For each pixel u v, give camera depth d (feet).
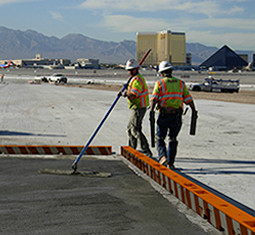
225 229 13.06
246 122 48.55
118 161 24.81
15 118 48.60
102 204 16.28
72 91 123.34
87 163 24.08
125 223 14.23
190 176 21.66
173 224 14.19
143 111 24.66
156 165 20.43
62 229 13.58
